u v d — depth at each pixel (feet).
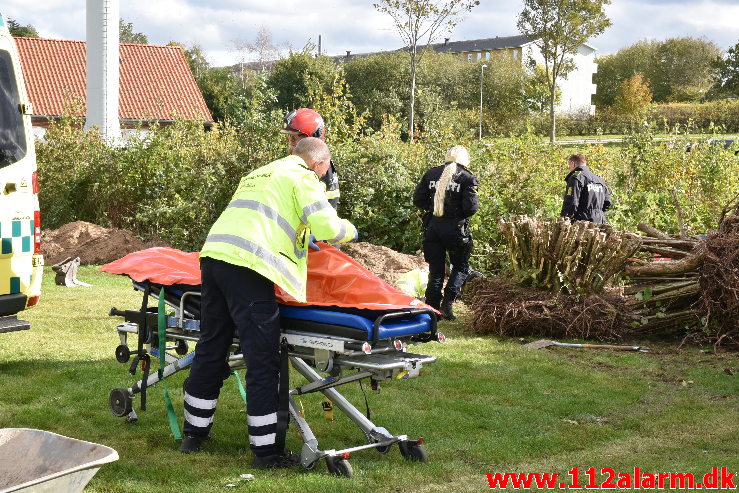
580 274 29.12
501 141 46.24
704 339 27.81
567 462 16.55
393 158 44.86
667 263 28.25
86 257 44.11
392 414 19.52
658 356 26.30
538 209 42.22
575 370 24.12
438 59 245.86
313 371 17.11
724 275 26.94
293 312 15.81
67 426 18.21
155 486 14.71
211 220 47.01
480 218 40.32
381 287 16.61
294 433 18.10
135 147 50.29
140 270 17.92
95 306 32.53
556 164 47.85
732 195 51.37
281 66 203.41
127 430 18.03
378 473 15.55
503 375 23.38
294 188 15.78
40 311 31.35
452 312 31.99
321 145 16.65
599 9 150.71
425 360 15.55
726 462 16.07
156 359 23.97
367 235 44.39
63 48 137.49
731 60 277.03
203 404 16.56
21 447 12.14
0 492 9.80
